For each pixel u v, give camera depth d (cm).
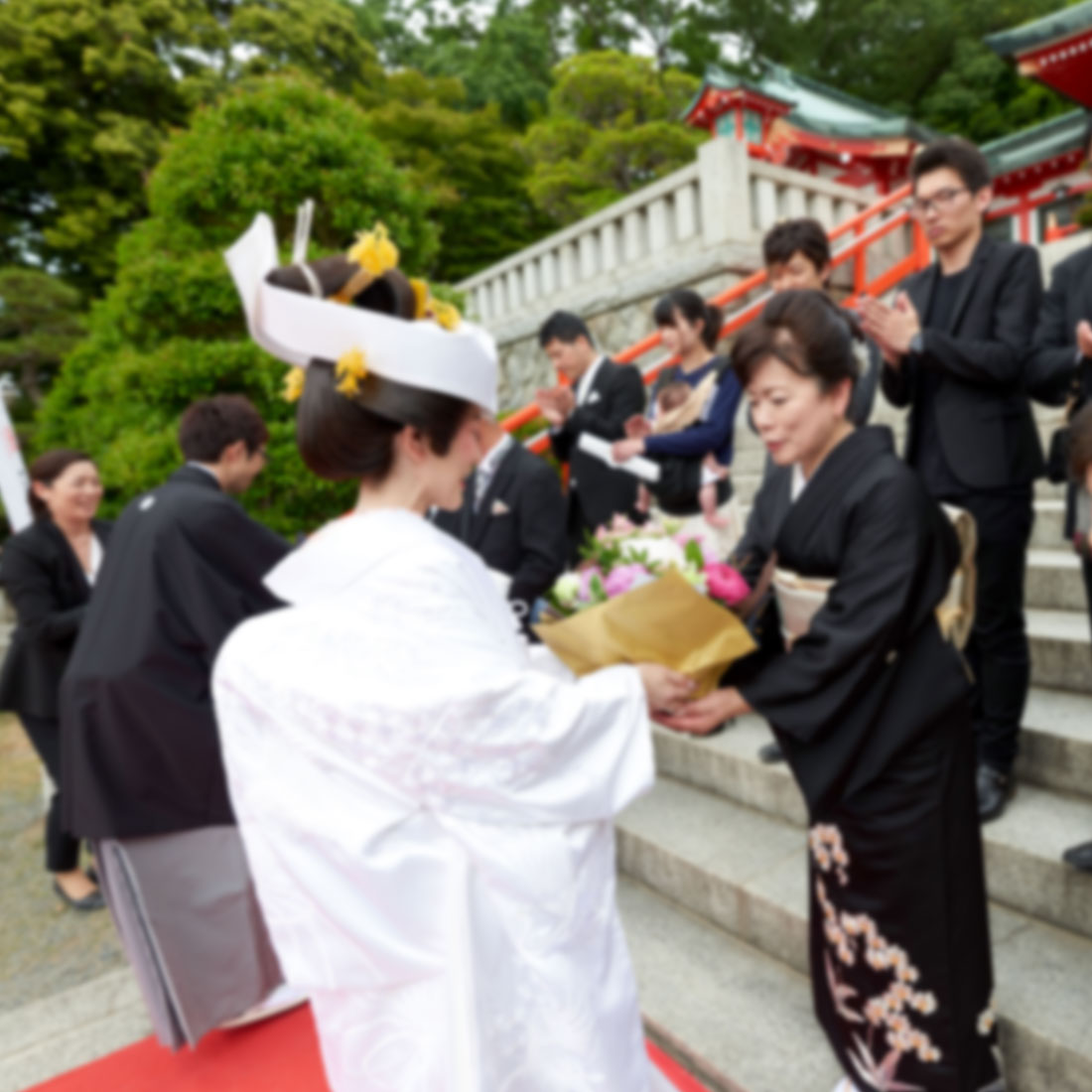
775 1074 180
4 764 507
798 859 233
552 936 103
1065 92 798
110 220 1283
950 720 141
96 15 1191
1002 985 174
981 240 216
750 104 985
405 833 97
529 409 440
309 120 522
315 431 102
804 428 137
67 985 272
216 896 193
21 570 285
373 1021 102
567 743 103
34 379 1106
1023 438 206
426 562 99
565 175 1444
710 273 678
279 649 99
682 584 126
